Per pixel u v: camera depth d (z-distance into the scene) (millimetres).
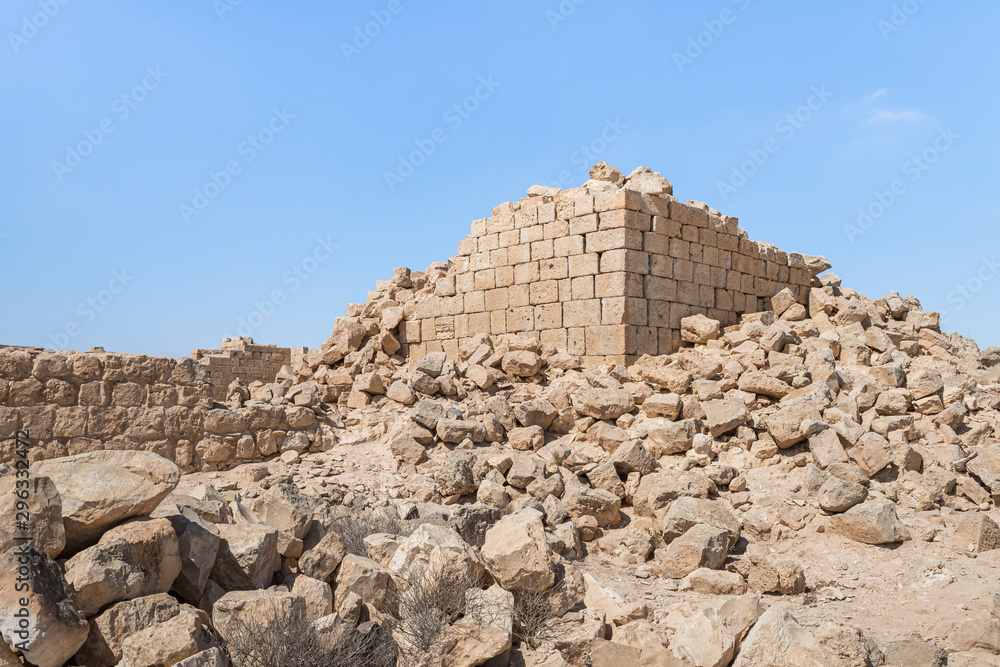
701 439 10680
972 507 9375
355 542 7578
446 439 11312
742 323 15367
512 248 15516
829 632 5562
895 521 8508
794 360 12867
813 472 9641
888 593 7445
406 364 17062
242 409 11008
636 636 5855
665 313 14414
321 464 11016
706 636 5547
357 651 5035
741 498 9414
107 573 4477
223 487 9695
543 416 11570
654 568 8250
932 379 11703
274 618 4895
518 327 15312
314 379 16250
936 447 10555
